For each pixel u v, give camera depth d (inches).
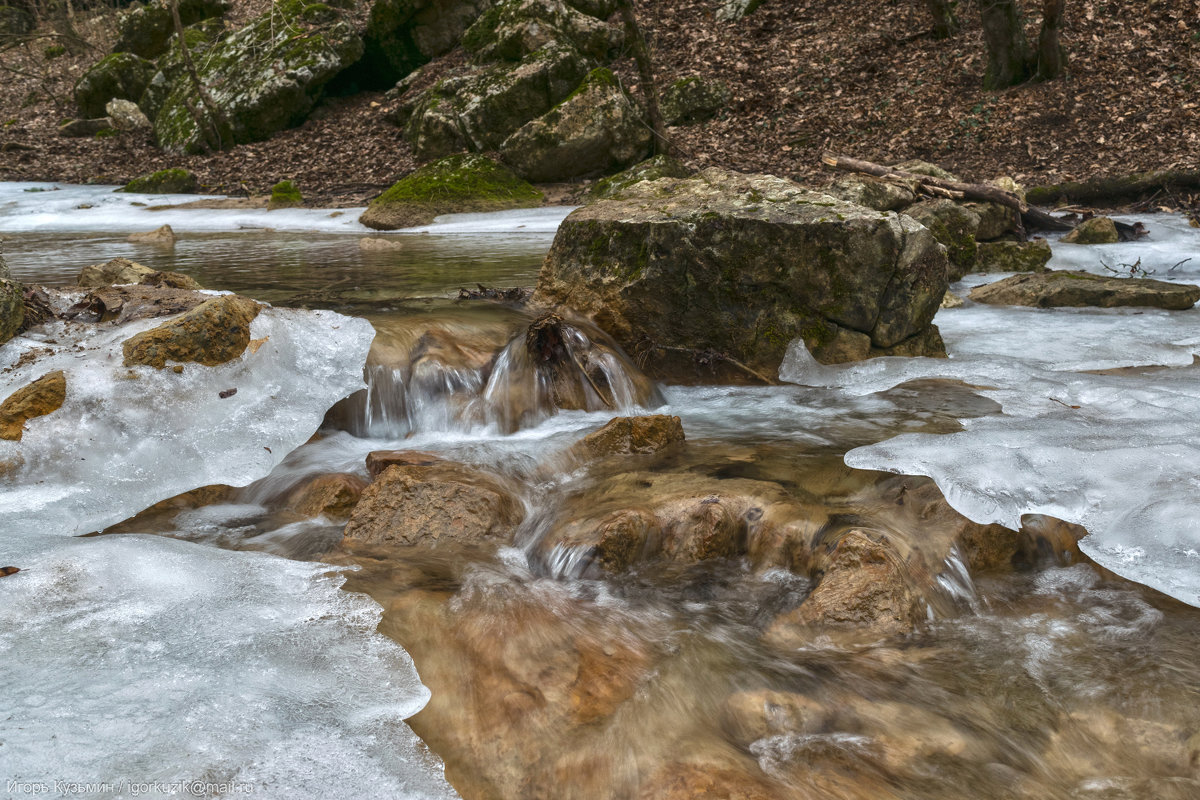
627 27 617.6
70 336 172.4
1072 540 125.9
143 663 93.2
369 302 248.2
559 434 176.9
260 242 447.2
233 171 762.8
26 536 125.7
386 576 120.0
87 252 402.6
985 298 302.0
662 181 239.8
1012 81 647.1
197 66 865.5
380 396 182.7
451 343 198.2
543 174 642.8
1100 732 90.6
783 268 205.2
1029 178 546.9
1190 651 102.8
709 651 104.1
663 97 716.7
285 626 103.7
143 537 126.0
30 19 1143.6
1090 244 393.7
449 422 182.9
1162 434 155.1
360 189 683.4
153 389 158.4
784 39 765.9
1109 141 569.3
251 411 165.3
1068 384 194.7
